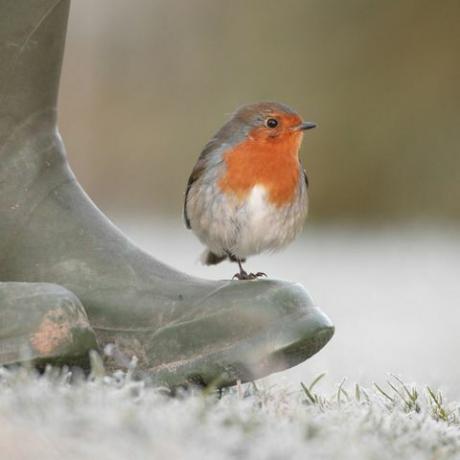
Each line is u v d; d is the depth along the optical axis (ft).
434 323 54.95
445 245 89.97
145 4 104.88
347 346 46.24
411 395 28.14
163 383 25.48
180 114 101.55
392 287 69.26
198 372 25.38
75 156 102.12
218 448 18.74
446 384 33.65
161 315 26.22
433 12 98.22
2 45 27.94
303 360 26.20
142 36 104.58
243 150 37.88
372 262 81.35
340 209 98.84
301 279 71.20
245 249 39.06
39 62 28.40
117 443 18.26
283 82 99.76
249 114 38.27
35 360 23.36
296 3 101.19
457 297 65.41
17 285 24.12
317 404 25.73
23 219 27.94
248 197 37.73
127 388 21.36
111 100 103.50
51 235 27.94
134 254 27.78
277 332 25.23
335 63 99.40
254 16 102.01
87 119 102.83
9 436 18.07
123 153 101.65
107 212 99.81
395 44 98.68
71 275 27.37
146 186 100.53
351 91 98.94
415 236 93.76
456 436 23.68
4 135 28.12
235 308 25.54
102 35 104.58
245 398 24.68
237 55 101.76
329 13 100.32
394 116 98.22
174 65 103.30
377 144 98.22
